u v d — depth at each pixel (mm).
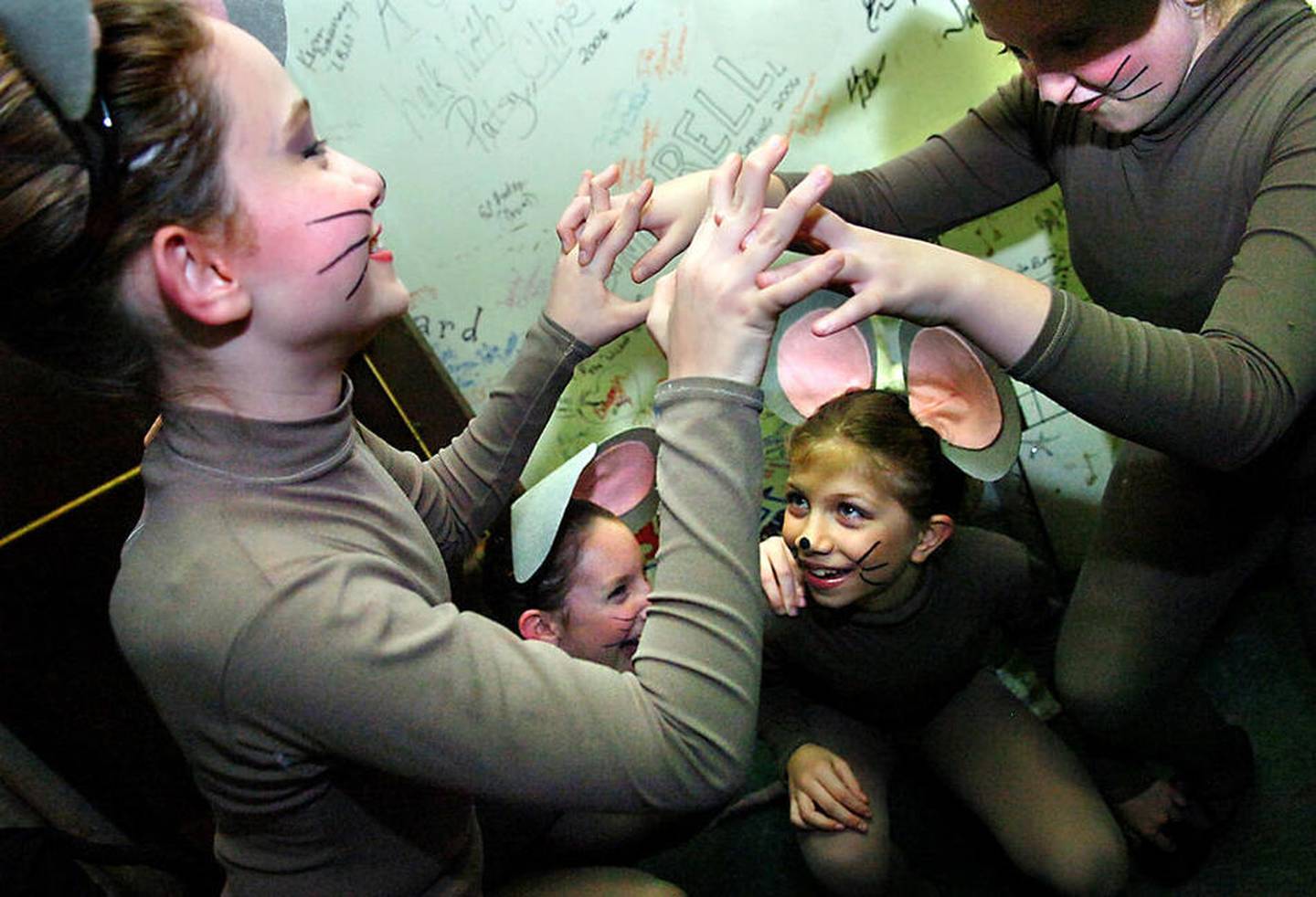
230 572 553
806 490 1123
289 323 553
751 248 619
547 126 1401
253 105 522
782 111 1413
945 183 1148
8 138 468
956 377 937
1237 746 1290
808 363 1005
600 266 839
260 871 684
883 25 1349
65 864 1014
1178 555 1151
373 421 1494
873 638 1230
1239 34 814
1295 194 773
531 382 865
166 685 583
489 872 1106
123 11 496
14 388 1160
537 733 562
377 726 552
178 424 582
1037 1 761
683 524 618
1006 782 1257
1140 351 719
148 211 498
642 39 1354
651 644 614
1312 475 1035
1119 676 1169
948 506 1155
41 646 1261
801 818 1219
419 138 1401
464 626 586
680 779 593
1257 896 1234
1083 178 1003
